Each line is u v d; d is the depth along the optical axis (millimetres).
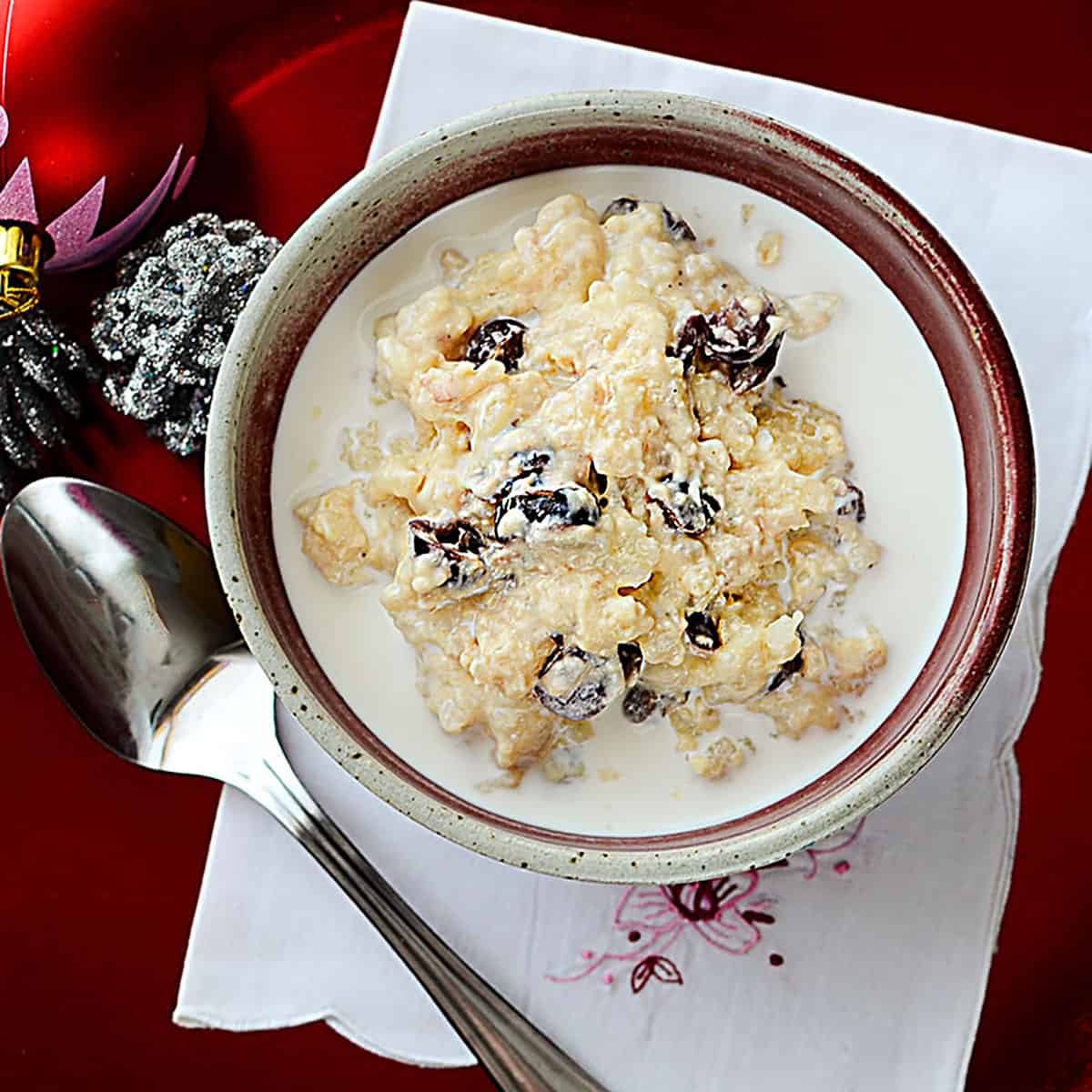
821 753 365
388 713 365
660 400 350
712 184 368
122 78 404
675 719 364
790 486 354
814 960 408
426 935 399
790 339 367
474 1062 410
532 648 350
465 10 425
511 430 351
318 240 358
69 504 416
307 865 412
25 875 421
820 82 426
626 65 410
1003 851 407
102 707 415
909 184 409
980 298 358
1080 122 426
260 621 353
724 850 350
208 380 408
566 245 361
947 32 427
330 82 426
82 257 417
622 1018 406
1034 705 418
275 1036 419
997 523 358
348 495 365
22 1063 420
